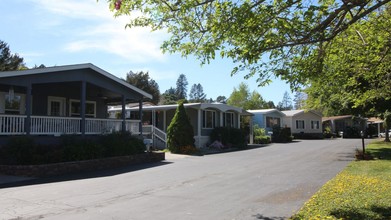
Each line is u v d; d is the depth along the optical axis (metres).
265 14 5.47
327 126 54.25
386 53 7.78
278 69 7.32
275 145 31.72
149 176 12.77
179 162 17.83
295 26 5.61
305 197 8.62
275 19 5.63
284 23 5.58
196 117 27.88
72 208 7.66
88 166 14.67
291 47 6.84
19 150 13.44
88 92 21.44
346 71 8.96
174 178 12.22
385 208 7.14
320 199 8.06
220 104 29.66
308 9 5.29
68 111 20.95
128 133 18.47
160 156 18.83
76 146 15.02
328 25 5.92
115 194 9.30
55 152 14.09
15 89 17.81
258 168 14.93
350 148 25.83
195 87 127.06
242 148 28.11
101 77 18.55
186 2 6.05
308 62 7.27
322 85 10.02
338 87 10.46
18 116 14.99
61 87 20.33
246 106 66.88
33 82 15.34
